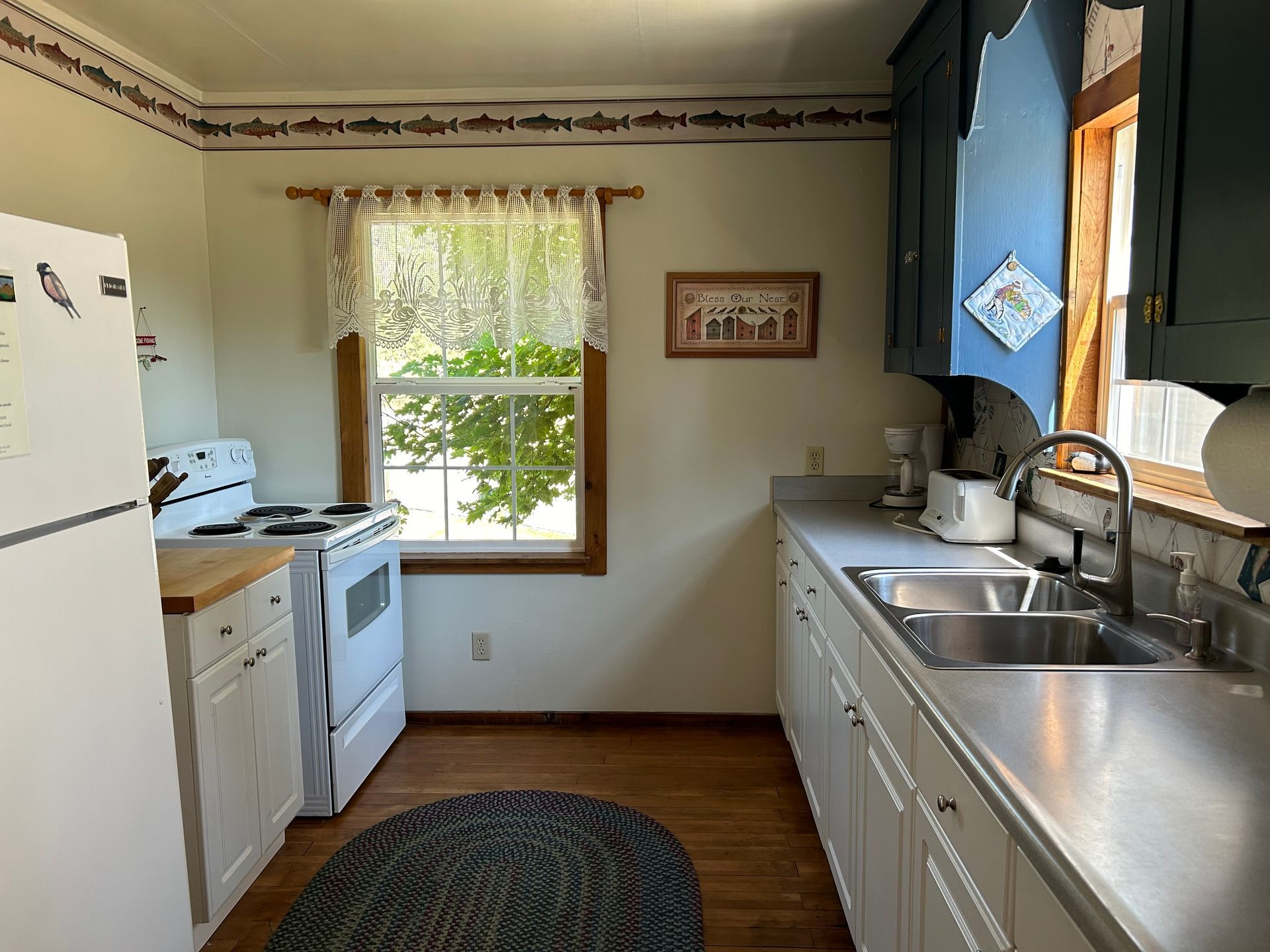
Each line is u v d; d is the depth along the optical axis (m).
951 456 3.17
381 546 3.01
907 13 2.44
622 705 3.35
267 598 2.32
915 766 1.41
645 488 3.24
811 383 3.18
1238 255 1.09
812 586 2.43
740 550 3.26
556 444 3.32
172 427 2.97
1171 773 1.04
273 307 3.19
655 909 2.19
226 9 2.38
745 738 3.23
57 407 1.38
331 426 3.23
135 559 1.58
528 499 3.35
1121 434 2.17
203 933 2.08
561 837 2.54
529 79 2.98
